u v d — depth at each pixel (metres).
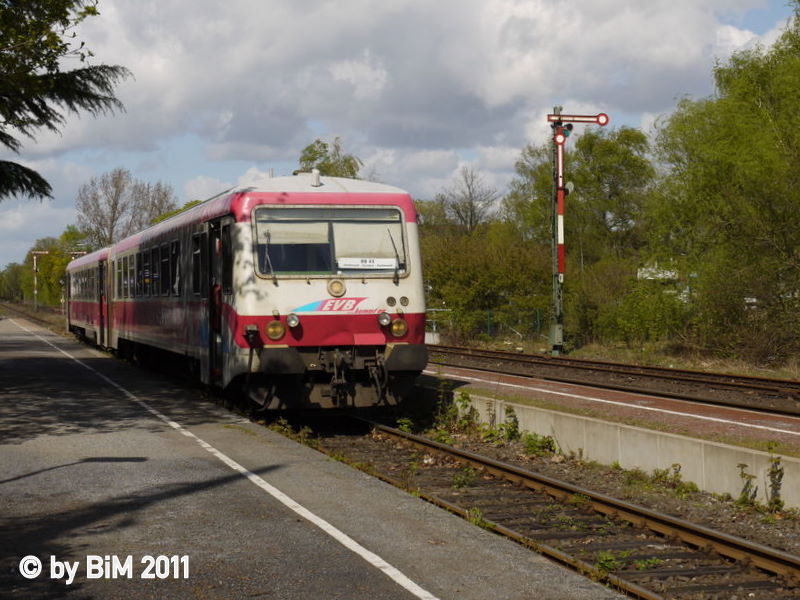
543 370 22.30
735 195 23.14
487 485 9.89
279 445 10.91
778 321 22.78
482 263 34.78
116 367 22.80
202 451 10.49
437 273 35.34
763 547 6.77
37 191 21.33
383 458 11.69
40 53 13.41
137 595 5.57
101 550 6.52
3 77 13.54
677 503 9.02
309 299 12.55
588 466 11.01
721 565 6.85
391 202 13.20
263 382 12.80
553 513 8.59
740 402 15.43
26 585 5.76
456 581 5.77
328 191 12.98
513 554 6.36
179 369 18.95
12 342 35.75
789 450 10.34
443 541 6.70
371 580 5.80
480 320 35.53
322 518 7.39
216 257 13.89
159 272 18.53
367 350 12.82
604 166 53.50
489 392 16.20
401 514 7.53
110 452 10.42
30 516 7.50
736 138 23.64
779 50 23.77
